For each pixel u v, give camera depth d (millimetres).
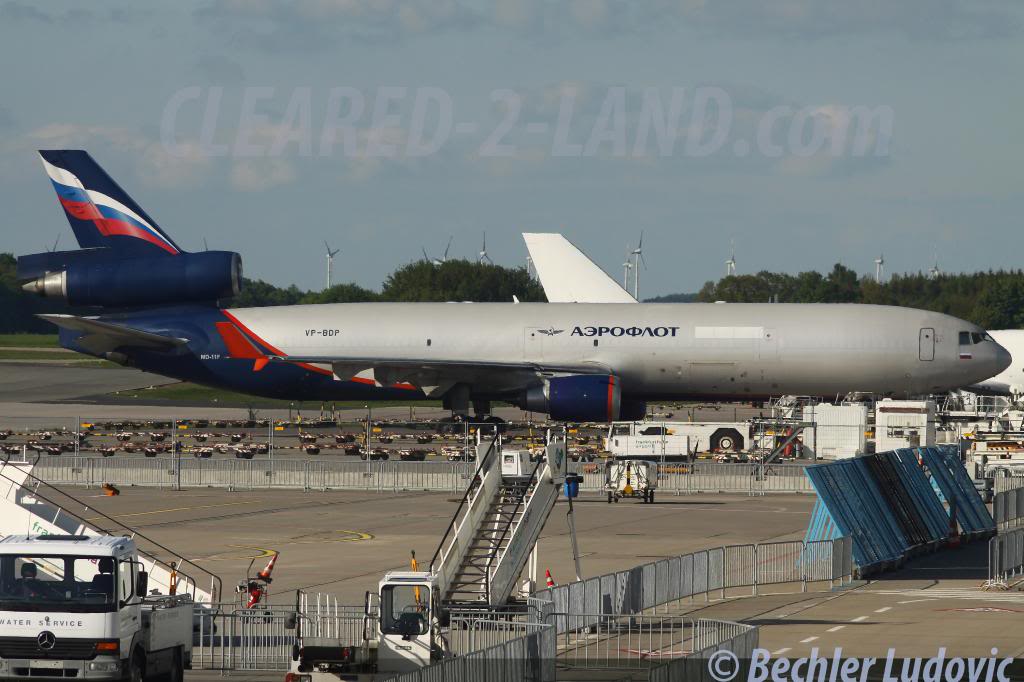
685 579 113812
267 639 98562
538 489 106125
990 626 101312
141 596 76562
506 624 85000
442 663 70000
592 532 161875
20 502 121688
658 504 196500
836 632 98438
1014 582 128500
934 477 166125
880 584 129000
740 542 152250
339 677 79812
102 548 74562
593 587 101625
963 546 160750
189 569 133750
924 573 137375
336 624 94875
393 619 80688
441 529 165375
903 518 149875
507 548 102000
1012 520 180125
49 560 74125
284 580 126188
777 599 117750
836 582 127062
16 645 73000
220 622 103188
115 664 73375
